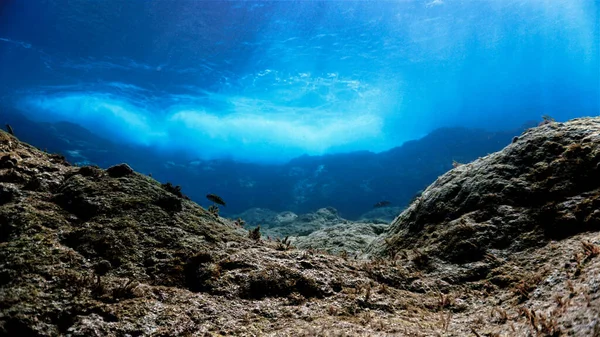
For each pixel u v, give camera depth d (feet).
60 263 14.90
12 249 14.87
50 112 177.17
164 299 14.60
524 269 17.81
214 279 16.81
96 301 13.33
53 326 11.82
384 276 19.74
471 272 19.33
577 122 26.63
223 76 196.65
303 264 19.56
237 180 168.35
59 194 20.29
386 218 87.30
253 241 22.25
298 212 129.29
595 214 18.94
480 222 22.61
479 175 26.40
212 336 12.83
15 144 24.22
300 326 13.88
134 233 18.60
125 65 184.65
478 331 13.44
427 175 152.25
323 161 182.70
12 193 18.90
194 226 21.24
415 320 15.12
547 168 23.44
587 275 13.24
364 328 13.84
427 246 23.29
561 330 10.59
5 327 11.23
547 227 20.13
